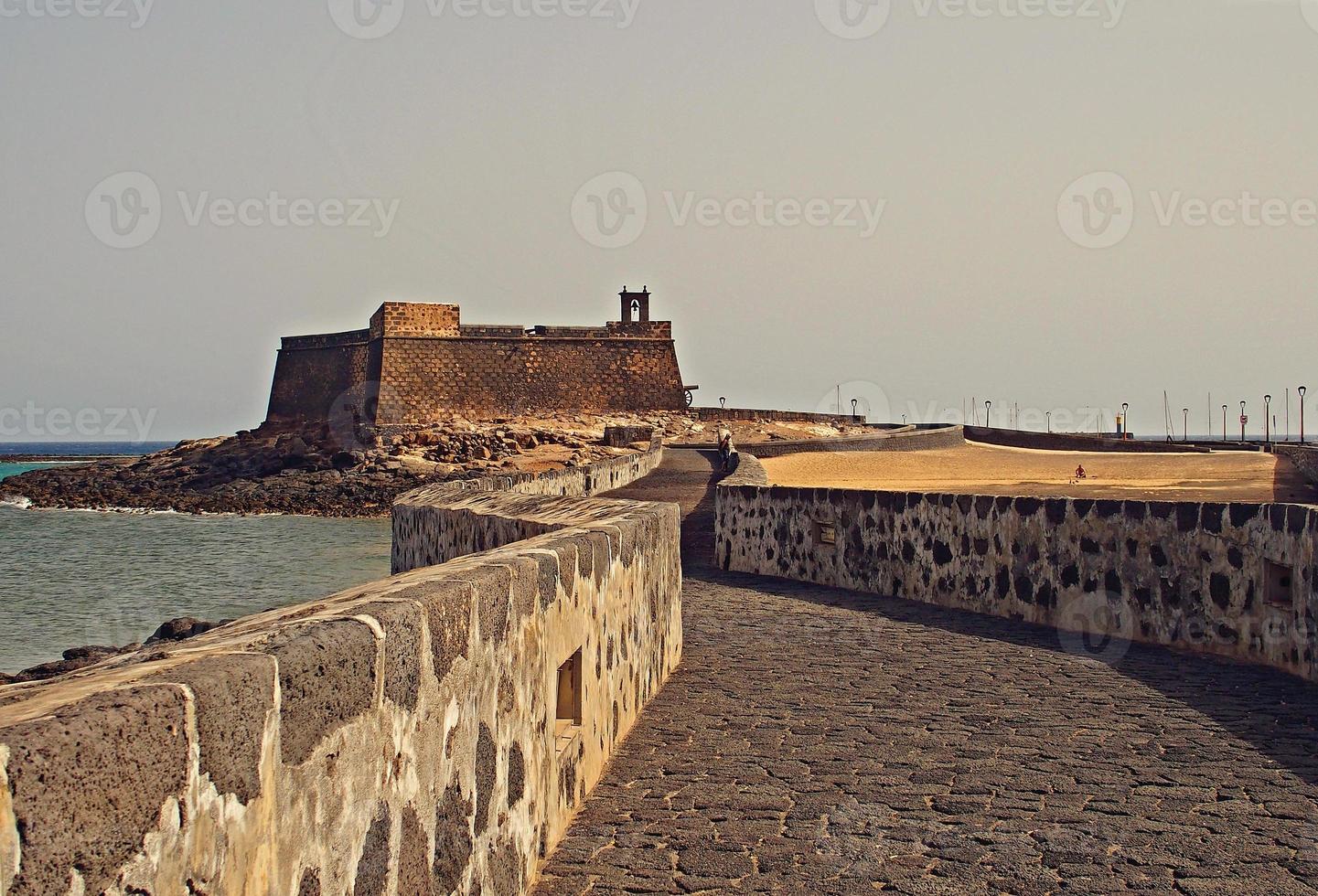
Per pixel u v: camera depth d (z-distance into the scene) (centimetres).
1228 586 1097
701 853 586
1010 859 570
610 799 680
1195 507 1130
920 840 599
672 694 968
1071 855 573
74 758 227
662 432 8312
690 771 737
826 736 817
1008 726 836
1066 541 1280
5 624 2633
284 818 307
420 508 1634
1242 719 848
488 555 598
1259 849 578
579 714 687
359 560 4134
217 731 274
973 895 526
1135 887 532
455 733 445
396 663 384
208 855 270
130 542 4959
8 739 217
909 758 755
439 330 8481
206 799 269
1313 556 960
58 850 222
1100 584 1238
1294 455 4972
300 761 317
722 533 1995
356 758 352
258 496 7288
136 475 8856
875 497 1631
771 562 1873
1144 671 1033
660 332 9175
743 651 1167
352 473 7531
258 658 300
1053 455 6066
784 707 912
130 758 243
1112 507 1223
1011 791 680
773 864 569
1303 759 739
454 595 446
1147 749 768
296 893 314
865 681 1006
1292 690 941
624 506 1132
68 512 7244
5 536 5369
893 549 1593
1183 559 1145
